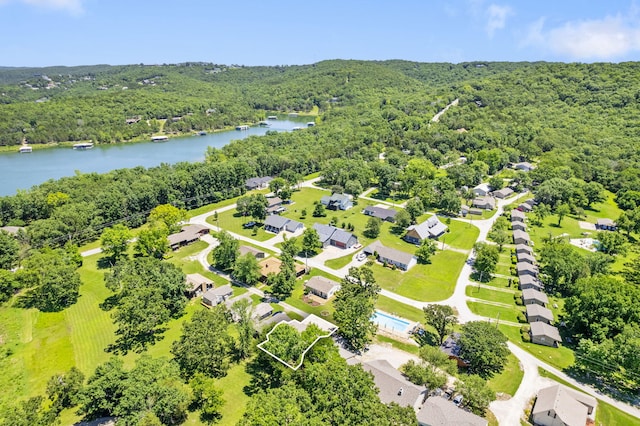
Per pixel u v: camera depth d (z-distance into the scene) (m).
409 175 176.38
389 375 62.59
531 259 110.12
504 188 181.50
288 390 50.81
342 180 181.38
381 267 110.12
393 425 46.59
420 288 99.12
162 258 114.75
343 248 122.62
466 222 147.50
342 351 71.25
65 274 90.81
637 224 133.88
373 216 150.75
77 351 74.31
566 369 71.19
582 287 81.56
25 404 53.66
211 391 57.09
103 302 91.38
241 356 72.62
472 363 69.69
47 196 140.50
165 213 127.44
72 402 57.62
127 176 165.75
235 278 103.44
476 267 104.94
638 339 64.50
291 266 97.94
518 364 72.12
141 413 52.19
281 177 190.88
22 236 114.38
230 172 175.38
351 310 73.88
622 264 113.25
